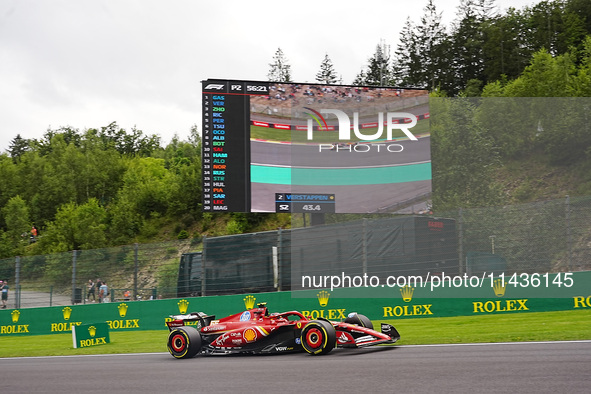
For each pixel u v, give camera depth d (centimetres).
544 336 1189
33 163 8612
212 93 2417
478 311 1716
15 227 6694
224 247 2211
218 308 2019
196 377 905
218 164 2391
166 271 2339
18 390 874
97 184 8406
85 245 5506
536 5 9375
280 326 1160
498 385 690
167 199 5809
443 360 927
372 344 1088
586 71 5269
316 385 757
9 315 2392
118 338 1880
